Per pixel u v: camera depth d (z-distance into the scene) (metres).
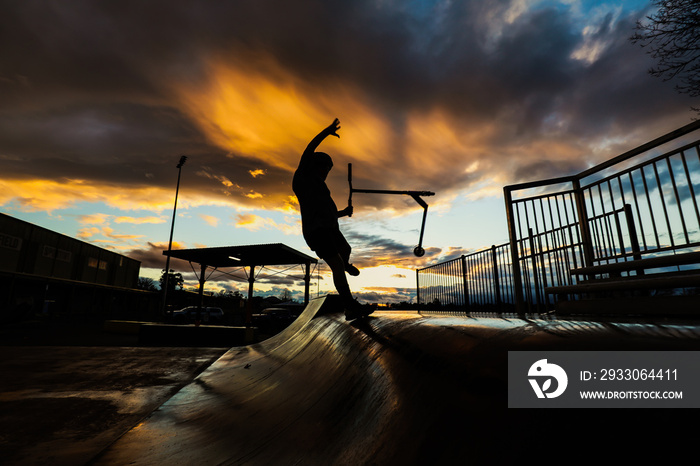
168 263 26.09
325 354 2.87
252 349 6.24
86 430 2.53
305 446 1.56
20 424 2.67
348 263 3.12
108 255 43.34
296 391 2.48
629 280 2.24
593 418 0.88
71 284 32.94
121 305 45.50
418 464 1.06
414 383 1.50
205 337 10.34
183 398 3.34
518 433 0.94
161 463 1.82
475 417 1.08
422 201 3.33
